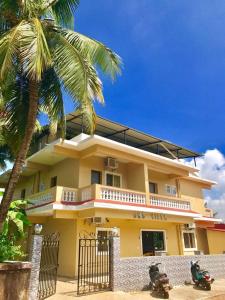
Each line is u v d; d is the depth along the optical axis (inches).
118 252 428.8
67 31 390.9
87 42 378.0
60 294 375.2
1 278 285.0
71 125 709.3
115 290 403.5
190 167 825.5
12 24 374.3
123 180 742.5
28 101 399.5
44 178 778.2
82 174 654.5
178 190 888.3
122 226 670.5
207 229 947.3
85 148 648.4
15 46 310.0
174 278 523.2
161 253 722.2
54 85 397.7
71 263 573.3
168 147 869.2
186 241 859.4
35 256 326.6
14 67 339.6
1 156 819.4
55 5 409.4
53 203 566.3
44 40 316.2
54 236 402.6
